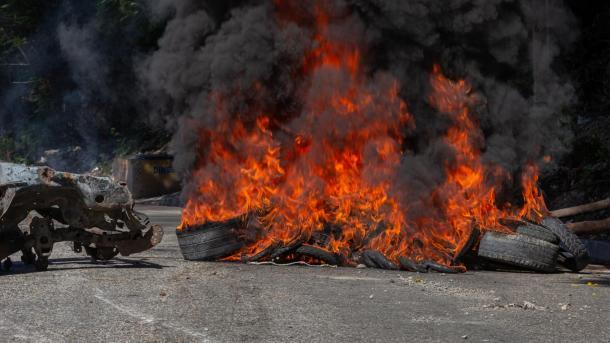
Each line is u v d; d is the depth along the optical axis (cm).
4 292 820
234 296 810
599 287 925
